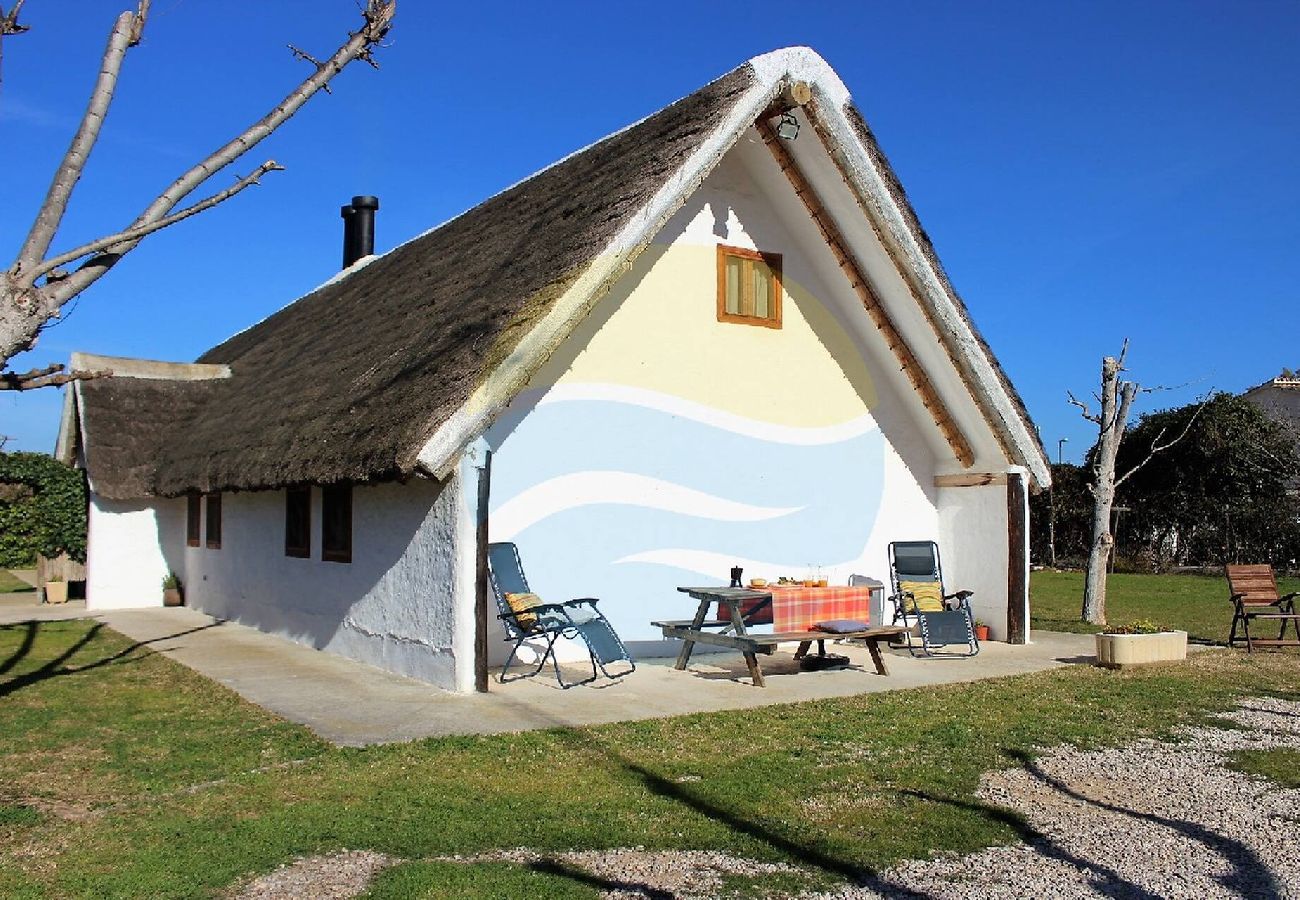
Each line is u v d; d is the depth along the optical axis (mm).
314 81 5047
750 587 10391
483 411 8453
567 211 10812
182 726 7602
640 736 7273
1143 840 5184
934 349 12383
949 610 11617
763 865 4773
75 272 4227
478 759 6578
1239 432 27719
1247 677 10070
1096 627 14664
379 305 14242
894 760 6695
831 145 11180
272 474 10719
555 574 10773
